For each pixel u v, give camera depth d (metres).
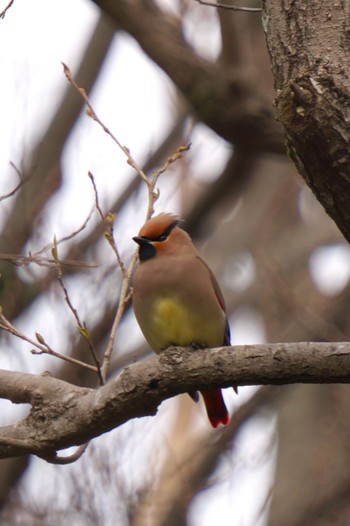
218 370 7.10
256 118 11.70
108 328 13.15
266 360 6.98
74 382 13.17
